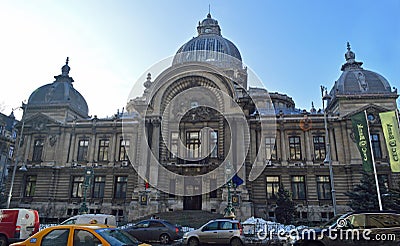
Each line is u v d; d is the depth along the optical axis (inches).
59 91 2121.1
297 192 1754.4
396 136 1294.3
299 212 1705.2
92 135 1977.1
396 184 1658.5
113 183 1862.7
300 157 1811.0
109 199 1833.2
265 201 1710.1
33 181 1927.9
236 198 1528.1
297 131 1852.9
